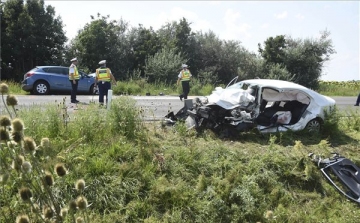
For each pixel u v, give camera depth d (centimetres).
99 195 554
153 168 632
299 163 725
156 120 917
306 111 914
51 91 1669
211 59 2916
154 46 2769
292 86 903
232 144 788
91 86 1714
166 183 602
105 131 713
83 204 192
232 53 2914
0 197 332
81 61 2683
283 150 764
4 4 2622
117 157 644
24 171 179
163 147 707
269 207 611
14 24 2583
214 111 834
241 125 816
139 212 553
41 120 684
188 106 923
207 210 571
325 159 748
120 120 739
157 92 1959
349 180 703
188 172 654
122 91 1873
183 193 591
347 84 3550
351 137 941
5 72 2606
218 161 692
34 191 196
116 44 2716
